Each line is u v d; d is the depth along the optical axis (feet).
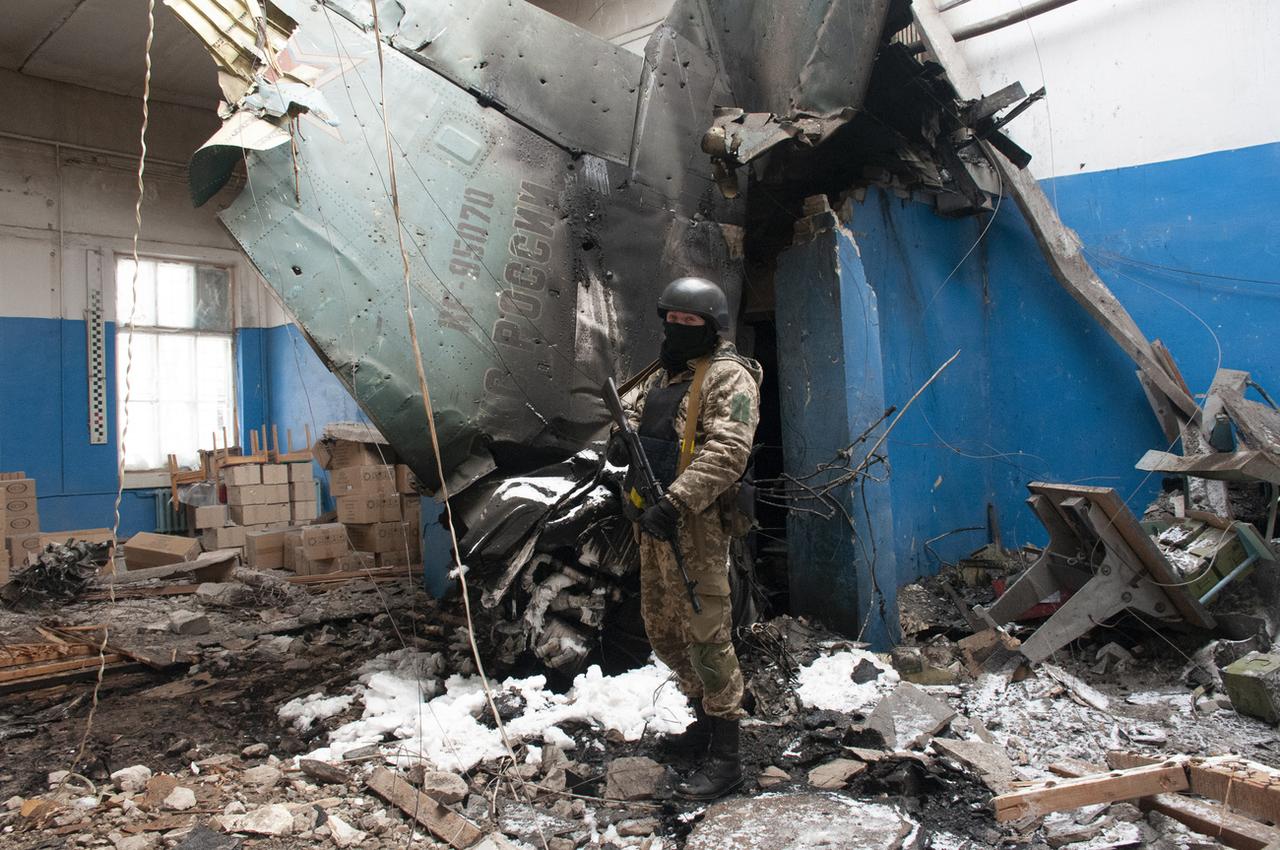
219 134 10.91
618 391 10.08
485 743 10.11
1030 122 18.74
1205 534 13.50
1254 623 12.09
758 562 16.72
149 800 9.03
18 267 31.48
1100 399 17.74
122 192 33.96
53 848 8.04
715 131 14.35
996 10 18.80
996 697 11.61
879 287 15.96
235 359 37.32
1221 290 16.26
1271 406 14.90
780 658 12.80
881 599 14.14
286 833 8.22
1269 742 9.92
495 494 12.04
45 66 31.27
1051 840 7.80
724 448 8.39
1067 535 13.05
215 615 18.67
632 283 14.35
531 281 13.30
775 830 7.95
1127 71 17.35
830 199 16.80
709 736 9.79
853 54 14.05
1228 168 16.19
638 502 9.07
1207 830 7.47
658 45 15.08
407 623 16.98
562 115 13.99
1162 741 10.02
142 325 35.04
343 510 24.17
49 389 32.01
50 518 31.81
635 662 12.70
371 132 12.26
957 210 18.21
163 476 34.47
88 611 19.52
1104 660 12.76
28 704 12.73
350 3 12.43
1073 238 17.69
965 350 18.44
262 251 11.48
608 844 8.05
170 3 10.94
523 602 12.12
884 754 9.54
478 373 12.72
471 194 12.89
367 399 11.96
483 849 8.00
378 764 9.68
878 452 14.46
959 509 17.84
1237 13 16.02
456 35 13.11
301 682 13.50
